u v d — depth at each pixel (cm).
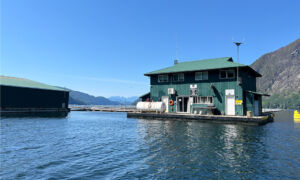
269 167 898
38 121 3131
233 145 1303
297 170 863
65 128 2272
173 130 1972
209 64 3322
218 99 2969
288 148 1232
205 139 1500
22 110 4869
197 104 3130
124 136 1691
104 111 6650
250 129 2048
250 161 977
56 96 5719
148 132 1867
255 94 2986
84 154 1124
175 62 4094
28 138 1627
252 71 3189
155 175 809
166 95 3478
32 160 1014
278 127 2234
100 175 811
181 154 1098
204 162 963
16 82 5184
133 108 6744
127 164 945
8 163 965
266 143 1370
